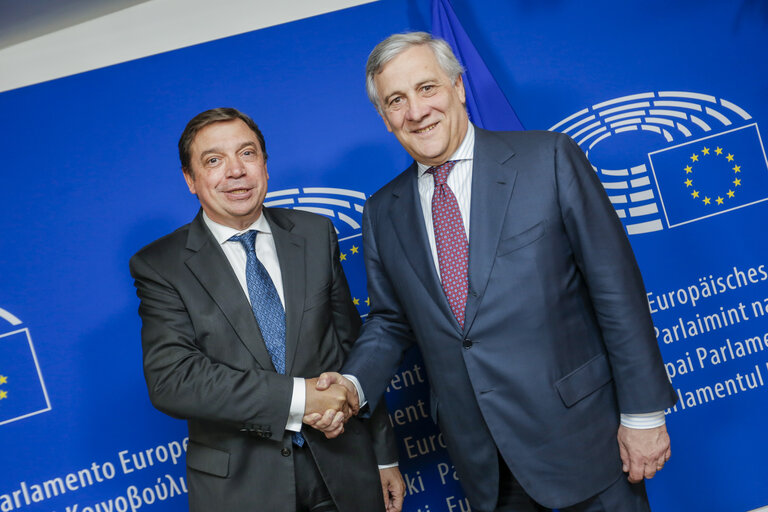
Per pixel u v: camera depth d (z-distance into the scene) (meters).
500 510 1.96
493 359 1.72
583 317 1.77
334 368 1.92
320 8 2.79
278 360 1.79
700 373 2.74
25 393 2.62
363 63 2.78
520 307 1.70
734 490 2.72
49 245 2.66
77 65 2.71
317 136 2.77
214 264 1.82
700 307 2.76
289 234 1.92
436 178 1.84
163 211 2.71
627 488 1.76
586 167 1.75
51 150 2.69
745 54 2.82
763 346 2.76
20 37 2.66
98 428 2.63
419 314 1.84
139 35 2.73
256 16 2.78
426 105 1.75
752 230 2.79
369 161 2.77
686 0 2.82
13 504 2.59
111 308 2.67
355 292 2.76
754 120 2.82
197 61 2.75
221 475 1.74
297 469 1.79
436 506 2.68
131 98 2.72
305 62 2.78
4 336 2.62
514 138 1.82
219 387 1.69
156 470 2.64
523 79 2.81
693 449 2.72
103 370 2.65
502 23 2.82
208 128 1.81
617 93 2.81
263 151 1.93
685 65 2.82
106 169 2.70
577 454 1.71
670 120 2.81
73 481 2.62
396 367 2.04
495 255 1.72
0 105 2.68
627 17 2.82
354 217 2.77
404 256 1.88
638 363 1.66
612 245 1.69
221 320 1.78
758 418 2.74
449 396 1.84
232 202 1.80
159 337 1.79
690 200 2.79
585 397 1.72
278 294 1.85
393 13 2.79
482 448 1.82
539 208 1.71
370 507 1.85
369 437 1.97
